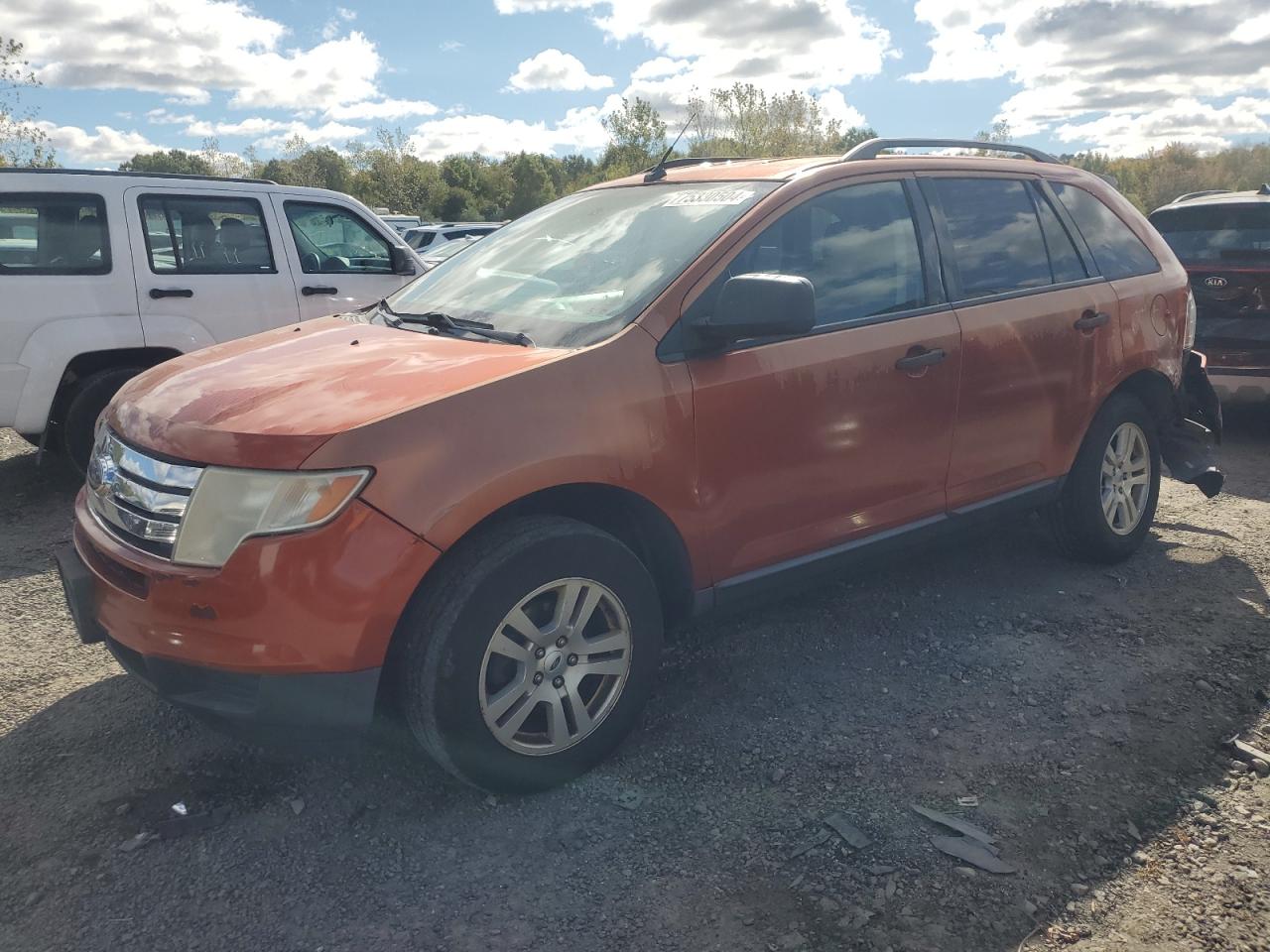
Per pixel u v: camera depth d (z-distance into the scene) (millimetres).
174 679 2592
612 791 2912
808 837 2678
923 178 3947
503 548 2680
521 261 3797
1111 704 3363
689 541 3133
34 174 5949
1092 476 4387
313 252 7102
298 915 2424
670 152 4145
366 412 2590
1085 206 4613
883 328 3570
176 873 2572
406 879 2549
